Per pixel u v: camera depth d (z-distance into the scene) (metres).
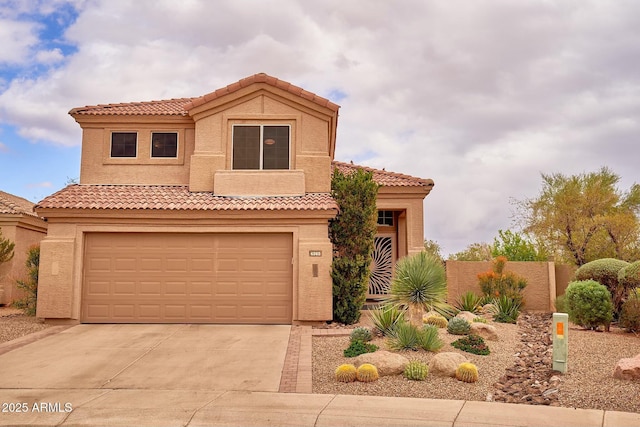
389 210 22.42
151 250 16.62
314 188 18.08
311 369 11.16
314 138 18.28
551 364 11.36
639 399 8.88
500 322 17.05
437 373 10.59
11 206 23.94
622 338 13.74
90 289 16.47
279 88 18.27
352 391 9.73
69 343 13.62
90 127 19.03
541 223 24.25
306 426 7.88
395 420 8.04
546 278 20.78
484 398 9.34
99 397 9.31
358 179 17.33
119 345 13.39
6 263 22.81
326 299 16.05
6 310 21.48
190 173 18.03
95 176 18.86
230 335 14.57
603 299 14.91
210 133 18.22
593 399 9.02
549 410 8.49
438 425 7.83
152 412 8.48
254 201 16.92
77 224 16.45
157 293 16.48
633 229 21.58
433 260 13.22
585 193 24.08
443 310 14.88
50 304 16.09
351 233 17.06
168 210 16.27
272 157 18.16
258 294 16.50
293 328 15.62
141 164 18.98
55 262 16.25
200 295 16.50
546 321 17.55
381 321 14.05
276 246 16.67
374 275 22.48
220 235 16.69
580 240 22.86
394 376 10.55
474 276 21.16
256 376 10.68
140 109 19.36
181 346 13.27
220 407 8.70
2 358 12.12
